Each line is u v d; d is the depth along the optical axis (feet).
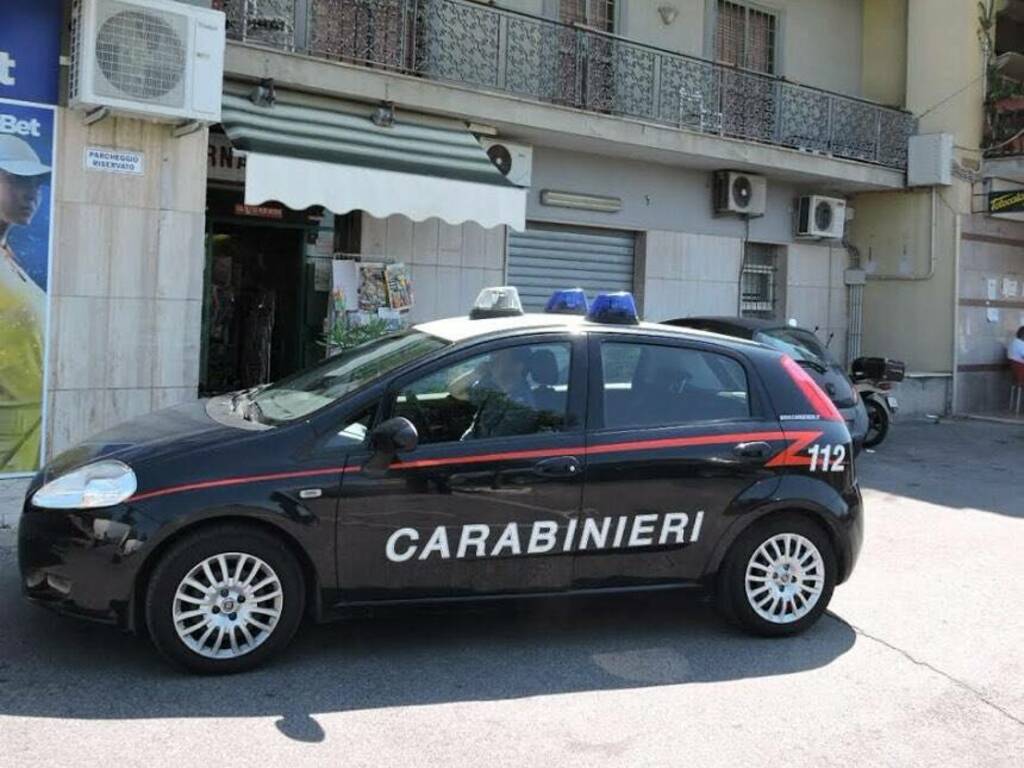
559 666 14.67
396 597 14.32
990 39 50.78
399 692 13.46
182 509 13.21
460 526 14.42
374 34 33.86
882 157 50.24
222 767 11.10
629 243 44.37
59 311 24.84
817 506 16.16
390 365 15.31
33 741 11.54
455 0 35.45
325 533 13.79
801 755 12.02
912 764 11.91
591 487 15.03
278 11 31.83
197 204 26.40
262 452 13.78
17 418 24.54
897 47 52.75
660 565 15.58
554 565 15.01
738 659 15.24
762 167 44.55
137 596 13.37
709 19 45.80
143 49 24.07
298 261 34.47
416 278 36.96
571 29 39.01
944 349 51.34
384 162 30.12
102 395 25.49
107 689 13.09
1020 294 55.06
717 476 15.71
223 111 28.81
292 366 34.71
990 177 51.03
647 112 41.27
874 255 53.52
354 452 14.06
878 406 39.81
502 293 17.93
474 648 15.28
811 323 51.83
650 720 12.88
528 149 38.37
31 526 13.71
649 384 15.98
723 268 47.09
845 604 18.29
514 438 14.85
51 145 24.44
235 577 13.64
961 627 17.10
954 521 26.14
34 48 24.07
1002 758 12.13
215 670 13.61
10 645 14.53
